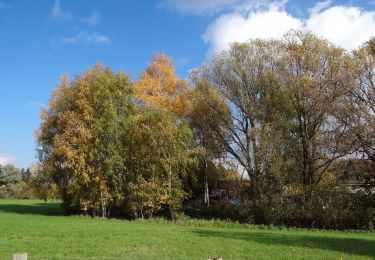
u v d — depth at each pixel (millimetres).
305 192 47750
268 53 54719
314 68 50656
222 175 60250
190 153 52938
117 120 55562
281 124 53188
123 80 60000
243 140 55281
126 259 21016
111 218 53781
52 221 45969
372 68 46312
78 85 60688
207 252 23594
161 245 26031
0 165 131125
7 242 27094
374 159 46844
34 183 60250
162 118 52375
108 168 54094
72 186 54875
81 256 21891
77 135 56094
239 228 43844
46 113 62469
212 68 56375
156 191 51594
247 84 55594
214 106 55375
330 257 22562
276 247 26031
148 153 52969
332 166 52500
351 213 45531
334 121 49062
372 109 46031
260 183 49594
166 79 62156
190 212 57062
